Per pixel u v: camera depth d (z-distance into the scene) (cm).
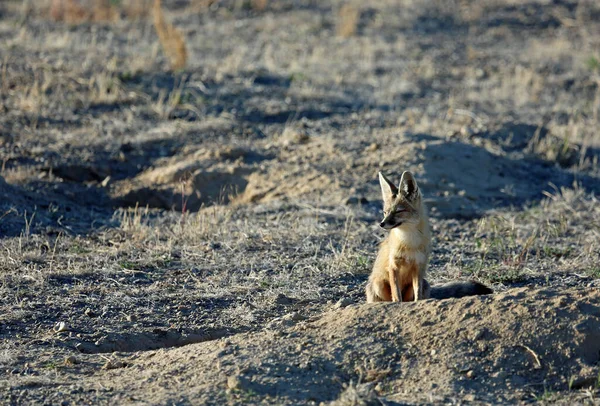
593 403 790
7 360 929
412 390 823
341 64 3116
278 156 2023
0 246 1397
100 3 3672
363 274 1330
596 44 3622
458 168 1930
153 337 1050
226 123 2295
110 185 1878
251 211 1677
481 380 834
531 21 4006
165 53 2936
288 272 1325
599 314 884
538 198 1877
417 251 1048
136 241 1459
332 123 2367
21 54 2688
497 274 1313
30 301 1150
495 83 2994
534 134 2348
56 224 1575
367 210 1678
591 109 2719
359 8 4012
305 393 818
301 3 4125
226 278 1289
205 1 3991
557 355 853
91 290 1212
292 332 945
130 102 2405
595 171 2130
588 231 1588
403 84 2864
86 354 973
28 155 1945
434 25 3866
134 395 818
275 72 2892
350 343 902
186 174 1886
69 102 2342
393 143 2016
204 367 873
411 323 923
